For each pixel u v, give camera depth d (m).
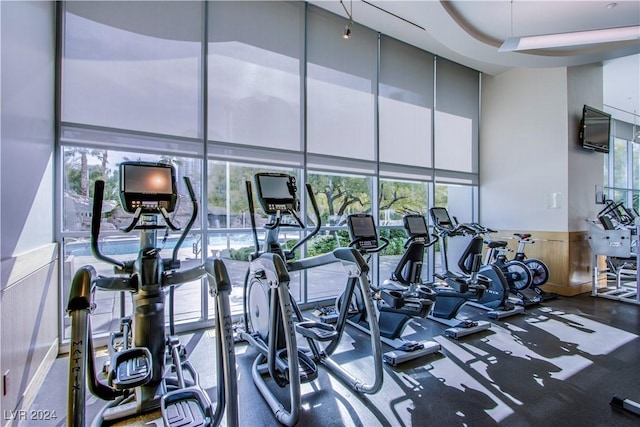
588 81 5.73
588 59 4.82
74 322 1.47
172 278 2.09
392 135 5.38
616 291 5.58
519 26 4.24
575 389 2.53
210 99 3.85
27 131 2.40
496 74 6.37
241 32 4.08
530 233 5.79
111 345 2.63
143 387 2.11
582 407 2.30
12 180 2.10
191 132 3.73
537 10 3.89
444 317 4.13
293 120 4.43
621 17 4.02
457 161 6.26
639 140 9.84
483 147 6.59
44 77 2.79
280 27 4.36
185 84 3.71
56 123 3.06
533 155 5.79
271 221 2.83
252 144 4.11
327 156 4.70
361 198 5.20
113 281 1.97
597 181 5.88
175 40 3.66
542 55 4.71
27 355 2.24
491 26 4.25
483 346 3.35
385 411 2.23
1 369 1.80
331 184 4.91
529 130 5.85
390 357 2.94
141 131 3.46
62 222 3.16
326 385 2.57
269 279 2.25
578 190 5.51
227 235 4.05
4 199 1.97
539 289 5.18
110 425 2.02
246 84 4.10
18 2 2.25
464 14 4.00
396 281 3.56
